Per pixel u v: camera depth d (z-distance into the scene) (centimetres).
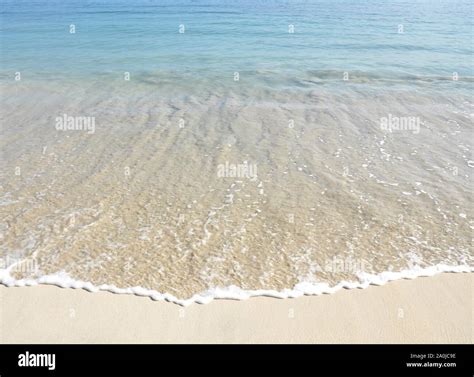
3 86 1680
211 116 1314
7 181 902
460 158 1032
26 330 546
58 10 5338
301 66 2017
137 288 612
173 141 1120
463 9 5200
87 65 2070
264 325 557
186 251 691
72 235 726
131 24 3741
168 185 892
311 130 1201
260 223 768
